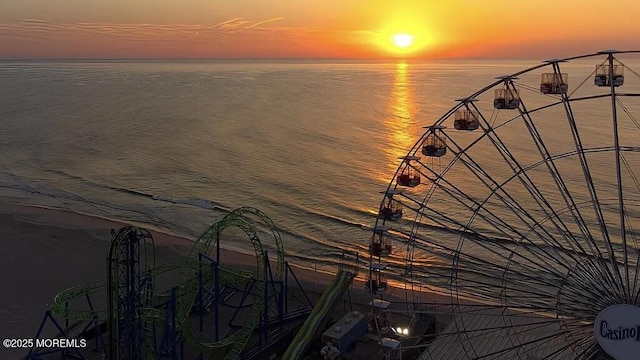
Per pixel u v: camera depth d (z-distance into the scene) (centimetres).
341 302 4784
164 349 3672
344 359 3762
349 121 14638
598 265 3009
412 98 19775
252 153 10988
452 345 3497
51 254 6156
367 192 8356
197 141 12138
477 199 7681
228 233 6912
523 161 9794
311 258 6166
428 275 5094
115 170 9894
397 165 9888
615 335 2648
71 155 11025
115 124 14462
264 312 4044
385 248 3666
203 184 8962
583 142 11006
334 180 8994
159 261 5972
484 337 3528
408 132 13012
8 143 12088
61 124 14512
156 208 7881
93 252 6259
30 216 7488
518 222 6762
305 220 7269
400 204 3812
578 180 8319
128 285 3425
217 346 3638
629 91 19475
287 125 13988
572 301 2931
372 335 4006
